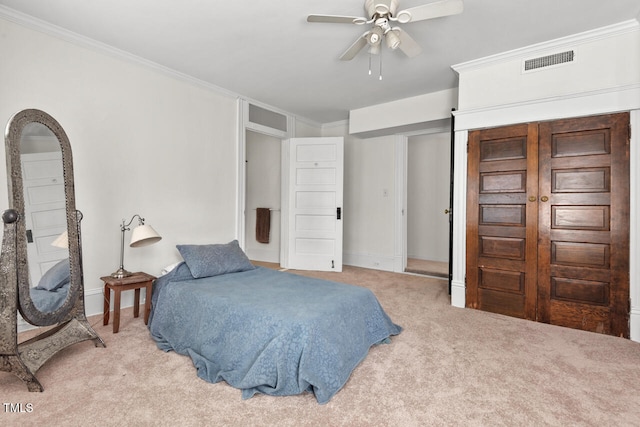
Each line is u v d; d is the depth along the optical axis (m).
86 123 2.73
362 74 3.45
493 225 3.03
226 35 2.66
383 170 5.05
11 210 1.71
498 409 1.56
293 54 2.99
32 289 1.88
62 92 2.59
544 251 2.78
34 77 2.44
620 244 2.48
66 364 1.97
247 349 1.82
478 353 2.18
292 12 2.34
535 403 1.61
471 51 2.93
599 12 2.32
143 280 2.62
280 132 4.74
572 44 2.66
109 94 2.88
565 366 2.00
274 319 1.81
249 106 4.23
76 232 2.19
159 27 2.54
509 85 2.95
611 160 2.51
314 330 1.74
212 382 1.78
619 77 2.49
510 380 1.83
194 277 2.77
